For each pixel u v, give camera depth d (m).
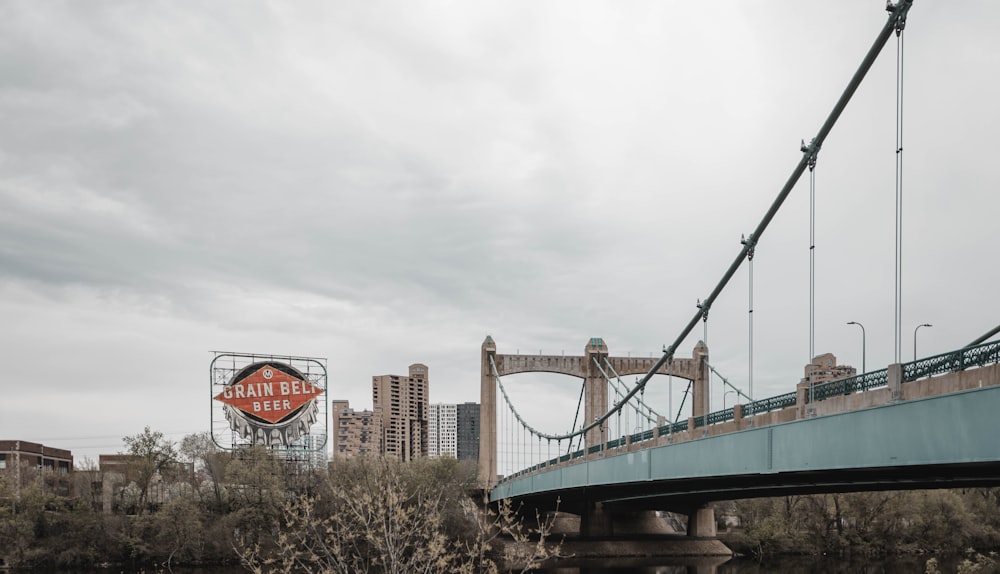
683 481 59.91
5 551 89.06
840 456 36.59
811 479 48.00
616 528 112.38
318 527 45.28
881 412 33.97
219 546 89.56
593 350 131.75
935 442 31.06
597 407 130.50
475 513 85.75
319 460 110.81
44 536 92.88
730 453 47.16
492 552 78.06
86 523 92.94
